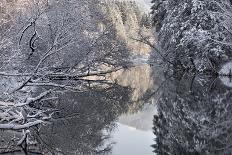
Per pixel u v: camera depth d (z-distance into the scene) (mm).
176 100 17734
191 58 31750
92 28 21953
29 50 15250
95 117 13023
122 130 11477
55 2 17906
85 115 13125
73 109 13992
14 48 13484
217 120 13023
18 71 14094
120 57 27688
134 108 15820
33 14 15219
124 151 9070
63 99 15930
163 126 12375
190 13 32469
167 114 14445
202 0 31781
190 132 11414
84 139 9805
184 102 16953
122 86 23609
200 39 30844
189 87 22266
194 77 28672
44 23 16891
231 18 30281
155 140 10383
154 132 11461
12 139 9000
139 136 10852
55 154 8297
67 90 17797
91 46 19953
